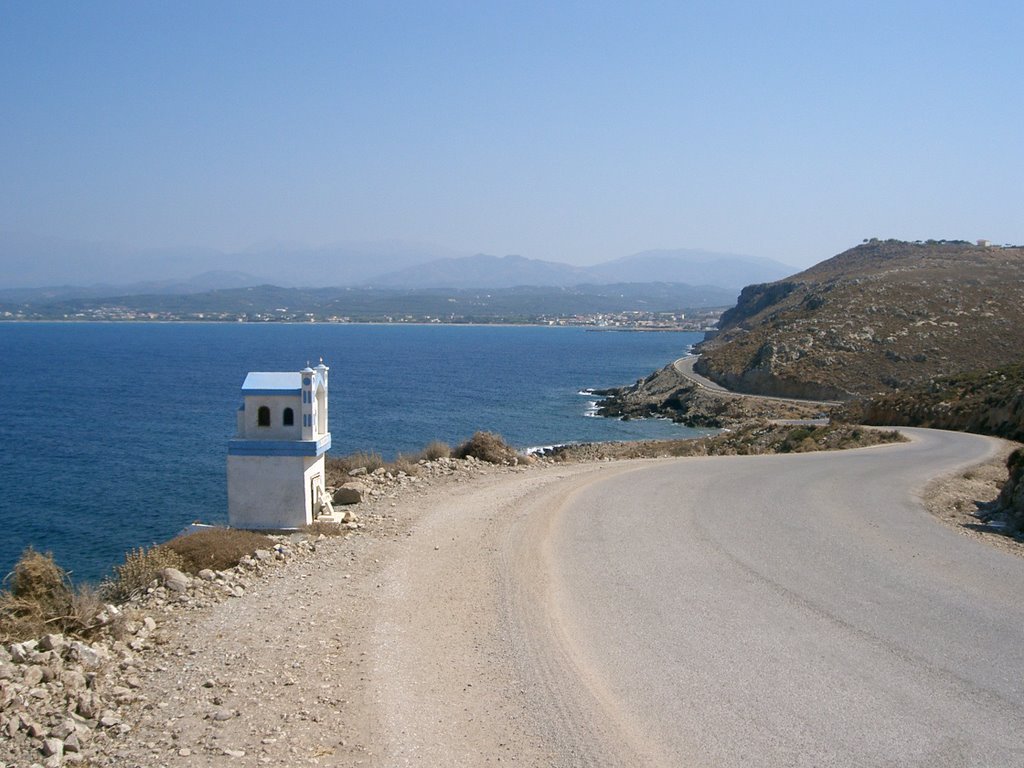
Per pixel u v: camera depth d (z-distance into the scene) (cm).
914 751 650
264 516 1511
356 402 8269
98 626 917
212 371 12225
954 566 1232
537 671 824
